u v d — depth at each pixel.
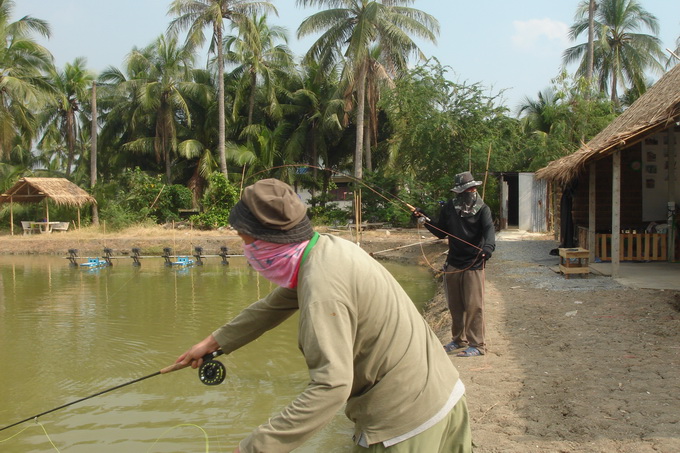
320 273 1.96
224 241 24.53
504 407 4.82
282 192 2.03
